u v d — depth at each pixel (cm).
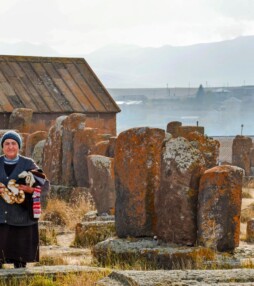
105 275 1109
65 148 2739
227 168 1423
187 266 1352
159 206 1470
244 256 1396
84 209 2298
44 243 1783
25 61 4834
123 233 1538
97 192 2191
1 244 1198
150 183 1524
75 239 1747
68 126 2728
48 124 4497
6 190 1190
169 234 1445
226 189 1412
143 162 1523
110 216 2066
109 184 2155
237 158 4250
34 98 4538
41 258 1438
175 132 2753
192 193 1426
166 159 1452
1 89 4528
